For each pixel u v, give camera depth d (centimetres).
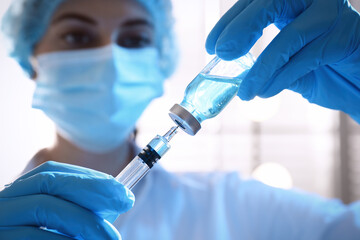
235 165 323
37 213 68
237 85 73
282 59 74
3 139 211
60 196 69
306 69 77
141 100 163
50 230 71
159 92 170
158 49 171
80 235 68
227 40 73
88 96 155
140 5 158
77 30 157
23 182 72
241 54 74
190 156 307
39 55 158
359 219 134
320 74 88
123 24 159
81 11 154
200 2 283
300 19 75
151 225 151
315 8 77
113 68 157
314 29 75
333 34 77
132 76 161
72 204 68
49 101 158
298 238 145
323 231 140
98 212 71
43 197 68
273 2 75
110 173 160
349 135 341
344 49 77
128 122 161
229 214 155
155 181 160
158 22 164
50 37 157
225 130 326
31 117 212
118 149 161
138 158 74
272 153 333
